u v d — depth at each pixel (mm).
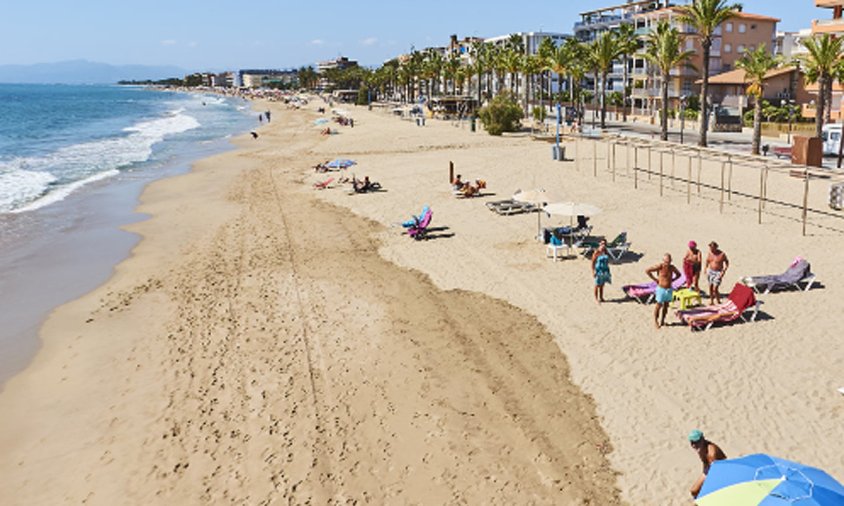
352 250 23906
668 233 23547
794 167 23078
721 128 62031
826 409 11492
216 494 10250
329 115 118125
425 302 18031
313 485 10320
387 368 14164
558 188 32875
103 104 193125
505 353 14523
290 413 12492
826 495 6855
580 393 12594
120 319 18016
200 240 26516
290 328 16672
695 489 9086
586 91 101688
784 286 17359
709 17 44219
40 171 46719
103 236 27609
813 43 39719
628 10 106062
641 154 43844
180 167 49094
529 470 10375
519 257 21750
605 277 16953
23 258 24453
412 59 152875
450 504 9695
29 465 11398
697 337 14656
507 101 67625
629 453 10641
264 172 45438
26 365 15398
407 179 38531
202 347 15773
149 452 11531
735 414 11508
